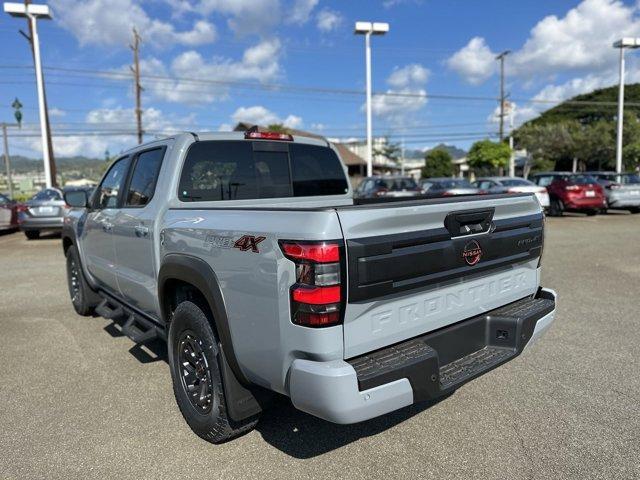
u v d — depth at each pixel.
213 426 2.96
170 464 2.88
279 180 4.26
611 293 6.51
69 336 5.24
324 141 4.69
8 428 3.31
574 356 4.36
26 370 4.31
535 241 3.37
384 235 2.41
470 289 2.96
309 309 2.24
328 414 2.27
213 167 3.84
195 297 3.29
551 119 69.31
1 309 6.37
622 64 26.88
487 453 2.93
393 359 2.45
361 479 2.71
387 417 3.40
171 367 3.37
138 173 4.13
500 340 3.08
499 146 44.84
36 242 13.55
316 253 2.21
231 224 2.70
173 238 3.25
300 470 2.80
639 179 18.06
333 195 4.66
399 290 2.49
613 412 3.37
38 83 20.05
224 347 2.77
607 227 13.79
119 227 4.20
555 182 17.70
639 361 4.23
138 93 31.81
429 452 2.96
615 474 2.70
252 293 2.53
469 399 3.62
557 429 3.17
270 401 2.94
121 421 3.39
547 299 3.47
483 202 2.91
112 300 4.91
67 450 3.04
